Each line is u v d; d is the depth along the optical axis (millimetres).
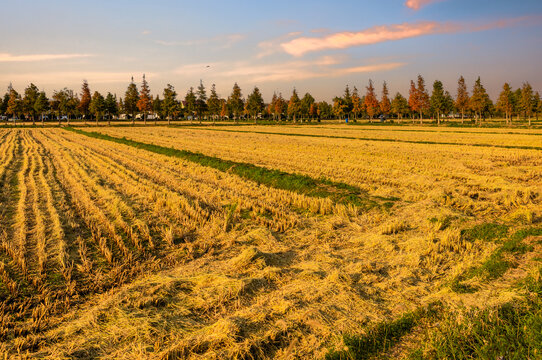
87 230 10164
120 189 16031
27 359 4668
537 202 12531
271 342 4961
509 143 35688
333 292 6395
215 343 4863
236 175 20203
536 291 5605
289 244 9500
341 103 115500
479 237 9156
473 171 19812
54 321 5688
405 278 7078
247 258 7961
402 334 5066
